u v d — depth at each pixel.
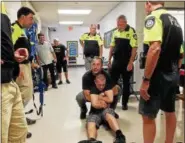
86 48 5.32
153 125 2.07
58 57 7.20
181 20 5.57
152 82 1.97
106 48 9.48
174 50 1.99
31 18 2.77
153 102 1.99
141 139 2.79
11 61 1.62
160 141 2.71
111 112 3.04
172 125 2.17
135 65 5.38
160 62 1.95
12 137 1.80
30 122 3.40
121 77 4.14
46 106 4.42
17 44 2.67
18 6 5.02
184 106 3.98
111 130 3.04
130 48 4.00
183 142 2.60
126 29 3.98
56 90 6.15
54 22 12.41
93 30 5.31
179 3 5.46
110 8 8.31
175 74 2.04
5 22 1.60
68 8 8.23
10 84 1.63
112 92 3.25
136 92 5.16
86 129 3.11
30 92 2.94
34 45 4.03
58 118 3.67
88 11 8.95
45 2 7.10
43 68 6.04
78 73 10.56
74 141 2.78
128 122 3.40
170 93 2.05
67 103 4.67
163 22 1.90
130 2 6.05
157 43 1.85
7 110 1.58
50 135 2.96
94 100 3.12
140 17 5.60
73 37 14.69
